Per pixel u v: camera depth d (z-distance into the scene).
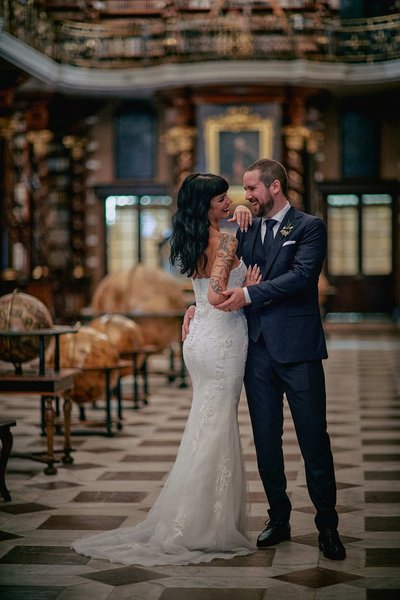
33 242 23.44
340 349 18.41
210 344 5.09
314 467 5.02
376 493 6.46
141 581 4.59
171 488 5.13
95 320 10.61
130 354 10.77
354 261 25.05
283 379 5.08
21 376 7.11
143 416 10.23
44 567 4.83
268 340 5.07
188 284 21.62
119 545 5.09
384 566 4.79
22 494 6.54
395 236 24.81
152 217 24.95
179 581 4.58
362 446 8.29
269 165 5.18
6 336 7.07
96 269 24.92
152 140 24.64
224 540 4.99
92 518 5.85
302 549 5.09
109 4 23.16
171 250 5.20
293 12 22.77
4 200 22.77
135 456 7.95
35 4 20.97
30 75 20.62
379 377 13.72
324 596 4.36
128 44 22.45
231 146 22.81
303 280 4.98
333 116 24.48
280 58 21.75
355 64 22.11
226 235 5.10
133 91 23.11
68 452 7.66
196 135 23.06
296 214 5.18
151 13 23.11
